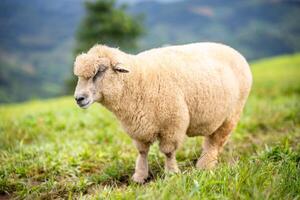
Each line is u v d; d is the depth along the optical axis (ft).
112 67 21.22
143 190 17.92
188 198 16.24
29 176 23.84
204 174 18.79
